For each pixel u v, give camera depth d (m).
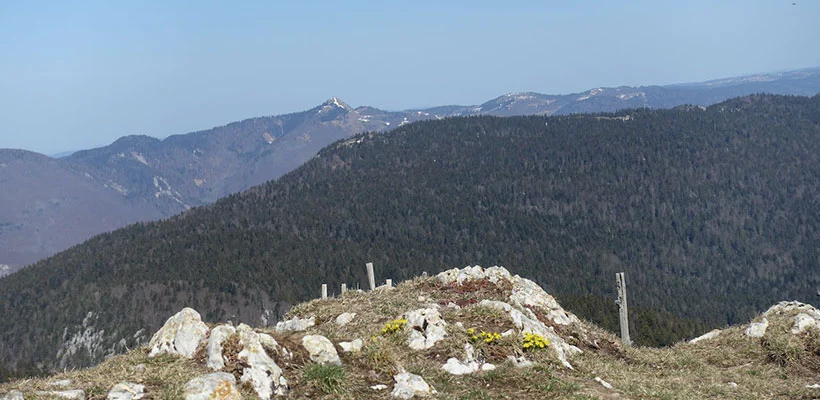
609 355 18.44
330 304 21.17
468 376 14.09
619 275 25.36
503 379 13.77
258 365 12.18
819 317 20.08
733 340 20.06
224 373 11.53
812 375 17.00
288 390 12.21
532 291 20.86
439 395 12.53
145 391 11.15
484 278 21.86
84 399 10.73
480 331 16.12
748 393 14.71
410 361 14.59
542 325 17.66
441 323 15.94
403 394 12.27
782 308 21.55
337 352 13.82
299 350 13.35
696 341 21.23
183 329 13.40
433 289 21.62
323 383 12.40
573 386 13.30
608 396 13.27
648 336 72.69
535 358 15.30
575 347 17.62
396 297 20.36
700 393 14.34
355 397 12.24
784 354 18.02
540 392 13.05
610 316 76.06
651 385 14.48
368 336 15.20
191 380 11.20
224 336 12.76
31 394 10.55
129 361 12.93
